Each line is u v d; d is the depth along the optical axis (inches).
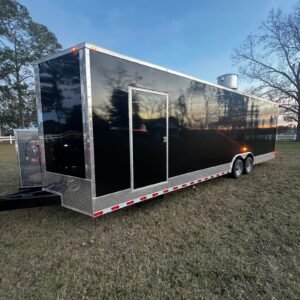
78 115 104.0
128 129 117.3
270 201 164.7
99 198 105.8
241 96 229.1
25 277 81.0
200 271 84.1
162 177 141.8
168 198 172.1
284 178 239.3
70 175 113.0
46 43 1011.3
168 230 118.4
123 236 112.0
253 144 263.1
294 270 84.7
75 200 111.7
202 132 175.8
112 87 107.7
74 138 107.9
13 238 110.4
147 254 95.8
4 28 880.3
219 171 203.5
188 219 132.6
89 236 112.0
